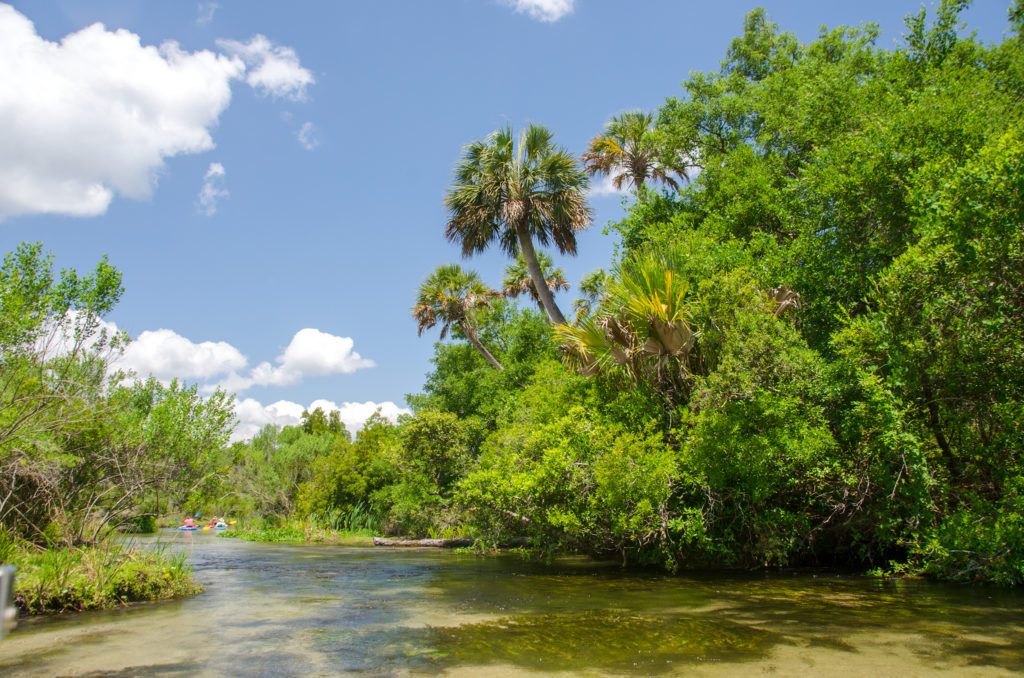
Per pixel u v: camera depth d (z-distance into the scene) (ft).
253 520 98.73
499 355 103.65
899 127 40.32
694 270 45.93
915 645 18.26
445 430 76.38
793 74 59.98
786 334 37.11
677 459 37.99
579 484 39.45
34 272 34.09
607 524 40.14
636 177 75.97
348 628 21.77
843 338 35.19
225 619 23.49
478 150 67.51
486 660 17.20
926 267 31.24
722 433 35.24
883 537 34.12
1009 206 28.43
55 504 33.99
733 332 37.37
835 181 42.29
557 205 65.36
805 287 44.57
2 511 31.76
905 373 32.35
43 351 32.83
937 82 44.27
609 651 18.10
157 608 26.05
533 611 24.97
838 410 35.73
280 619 23.49
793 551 38.99
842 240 44.11
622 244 66.33
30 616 24.06
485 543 53.83
